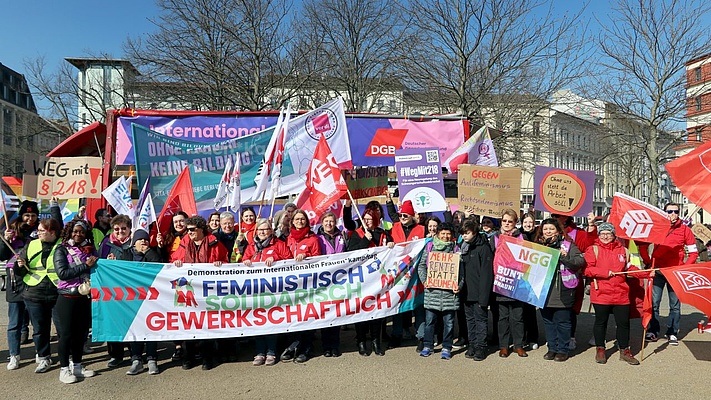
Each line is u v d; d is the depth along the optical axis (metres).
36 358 6.24
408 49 20.88
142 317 5.89
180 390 5.36
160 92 21.67
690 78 19.92
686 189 6.73
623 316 6.35
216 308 6.09
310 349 6.60
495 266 6.53
